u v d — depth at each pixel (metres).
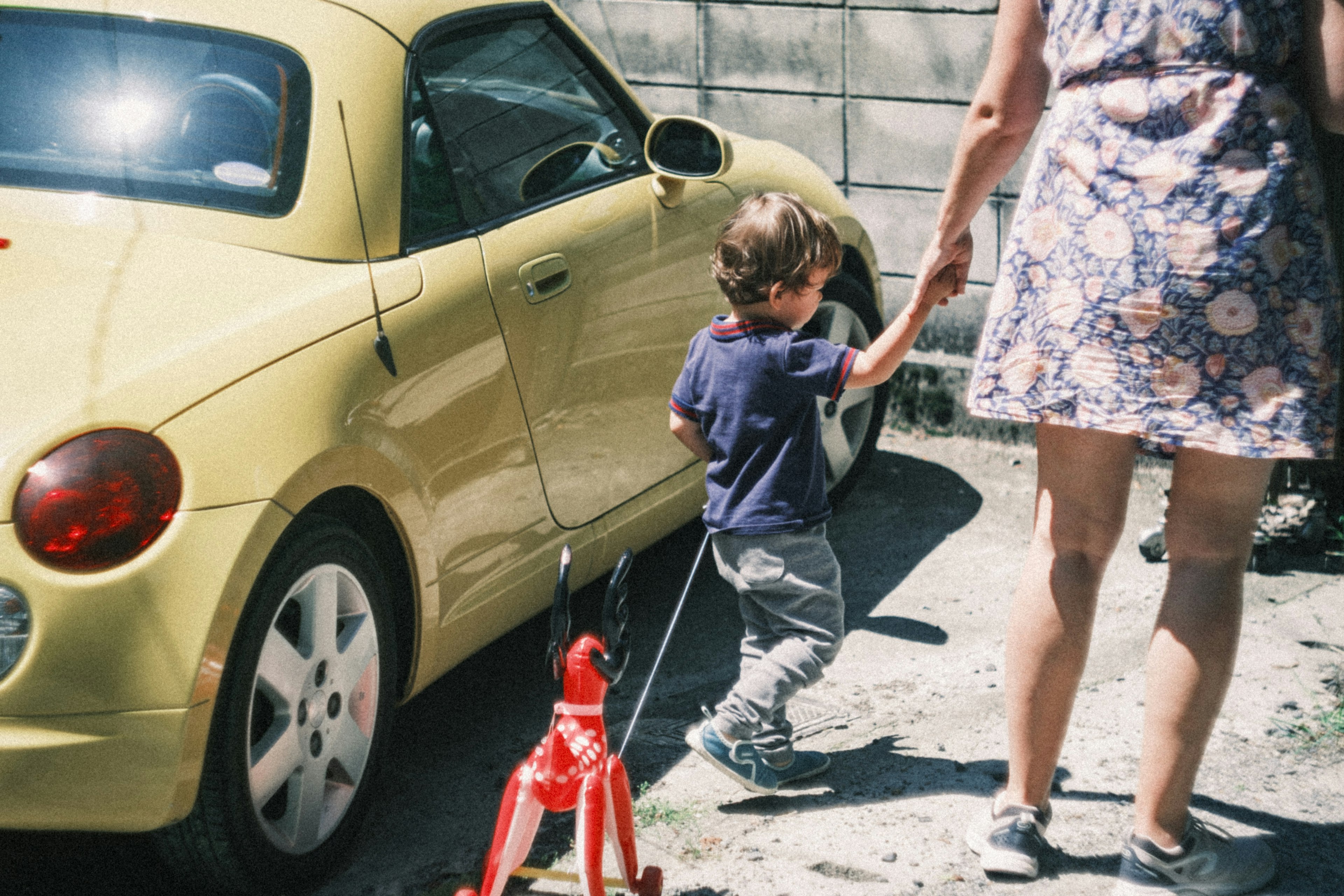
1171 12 2.22
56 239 2.76
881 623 3.97
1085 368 2.36
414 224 3.06
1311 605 3.82
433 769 3.29
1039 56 2.44
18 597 2.22
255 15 3.13
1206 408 2.29
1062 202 2.36
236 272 2.75
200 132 3.02
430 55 3.29
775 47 5.51
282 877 2.68
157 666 2.31
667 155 3.70
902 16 5.19
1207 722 2.47
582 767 2.31
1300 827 2.82
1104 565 2.58
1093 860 2.73
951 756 3.20
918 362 5.46
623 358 3.55
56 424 2.29
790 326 2.78
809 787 3.09
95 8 3.17
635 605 4.16
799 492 2.80
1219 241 2.23
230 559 2.39
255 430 2.48
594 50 3.97
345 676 2.78
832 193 4.59
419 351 2.88
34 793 2.26
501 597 3.21
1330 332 2.30
